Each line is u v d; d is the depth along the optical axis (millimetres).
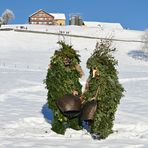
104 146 8398
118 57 84250
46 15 144500
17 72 36781
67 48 10352
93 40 97688
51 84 10070
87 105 9406
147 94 20969
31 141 8828
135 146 8352
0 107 14008
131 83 29234
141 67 72688
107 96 9430
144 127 10875
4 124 10750
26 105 14727
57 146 8352
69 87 10070
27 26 124562
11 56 71250
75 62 10281
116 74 9820
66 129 10234
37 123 11266
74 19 143500
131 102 16812
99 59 9734
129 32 119312
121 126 10953
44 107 14211
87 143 8742
